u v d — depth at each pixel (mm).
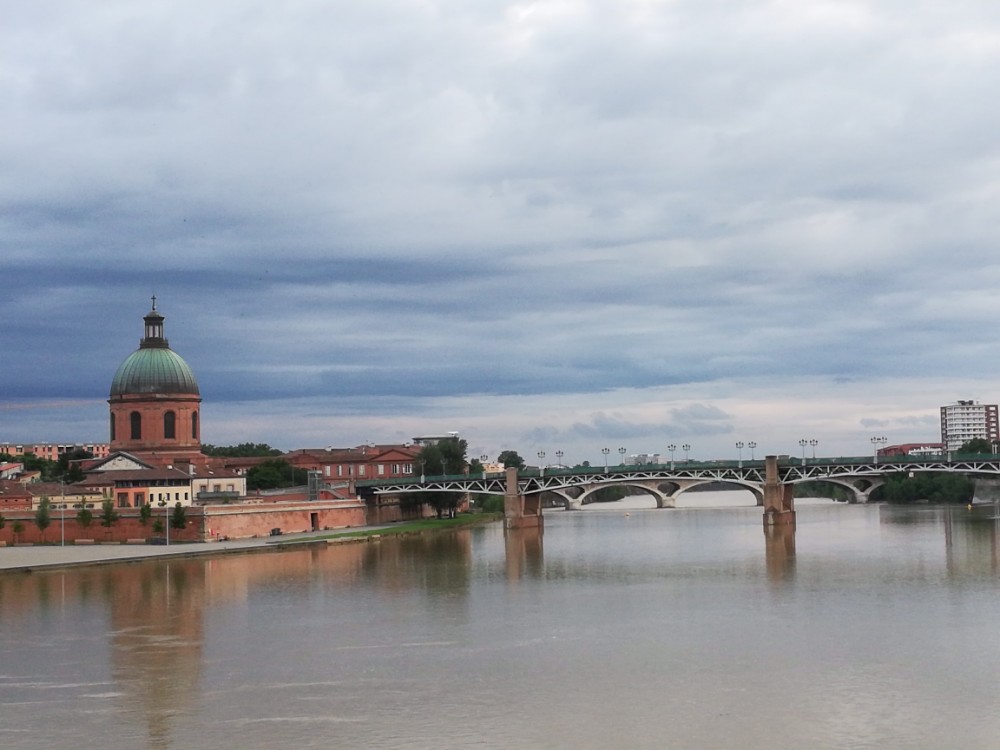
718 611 137500
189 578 182500
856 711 91062
